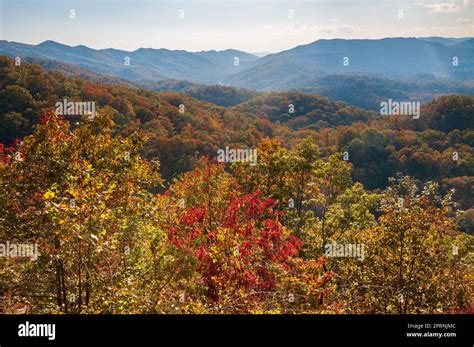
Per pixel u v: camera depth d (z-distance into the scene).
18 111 53.62
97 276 7.29
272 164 19.00
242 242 9.26
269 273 9.27
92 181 7.45
